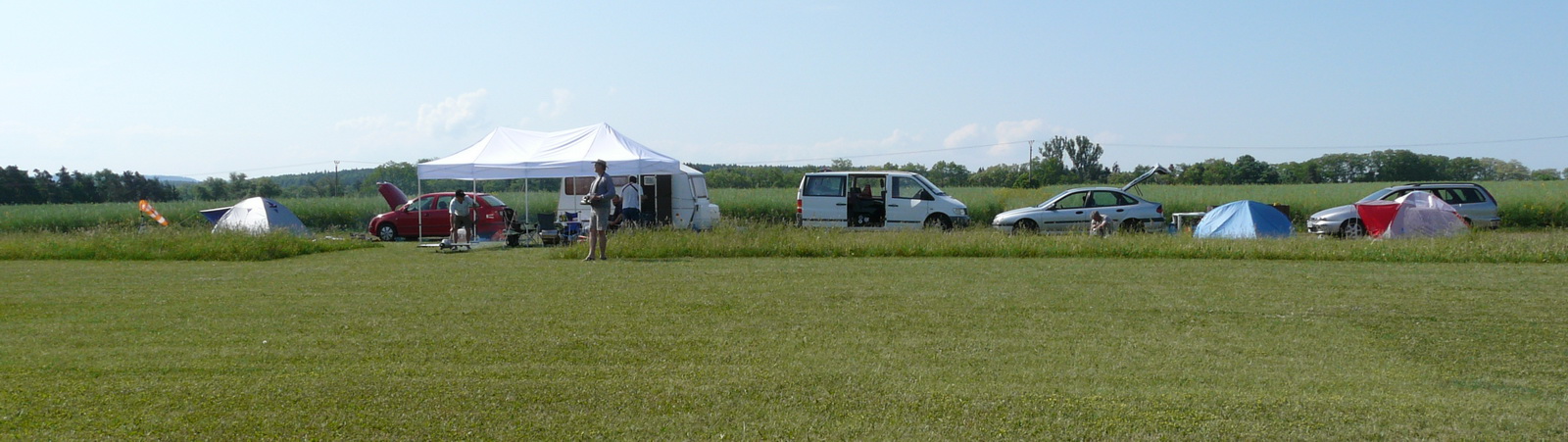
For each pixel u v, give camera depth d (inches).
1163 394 181.8
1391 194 798.5
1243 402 175.6
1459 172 2711.6
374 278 386.6
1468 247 489.4
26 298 324.5
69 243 565.9
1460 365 208.7
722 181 2026.3
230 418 166.4
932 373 199.5
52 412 170.1
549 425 162.9
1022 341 236.2
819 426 162.2
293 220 823.1
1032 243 522.6
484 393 182.9
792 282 364.5
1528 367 206.7
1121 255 506.3
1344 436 155.6
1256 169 2427.4
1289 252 491.5
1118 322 264.7
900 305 299.7
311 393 182.7
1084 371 201.2
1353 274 395.9
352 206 1282.0
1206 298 314.8
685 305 300.2
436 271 417.7
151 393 182.9
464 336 243.1
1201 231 728.3
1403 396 180.4
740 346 229.8
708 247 518.0
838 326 258.4
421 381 192.1
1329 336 242.8
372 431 159.6
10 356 218.1
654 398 179.5
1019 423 163.0
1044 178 2445.9
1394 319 269.7
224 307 298.2
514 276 390.6
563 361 212.7
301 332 249.1
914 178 781.3
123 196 2126.0
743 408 173.0
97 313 286.5
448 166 657.0
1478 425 161.2
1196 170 2447.1
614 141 690.2
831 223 780.0
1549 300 307.7
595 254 486.0
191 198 2133.4
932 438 155.9
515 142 707.4
